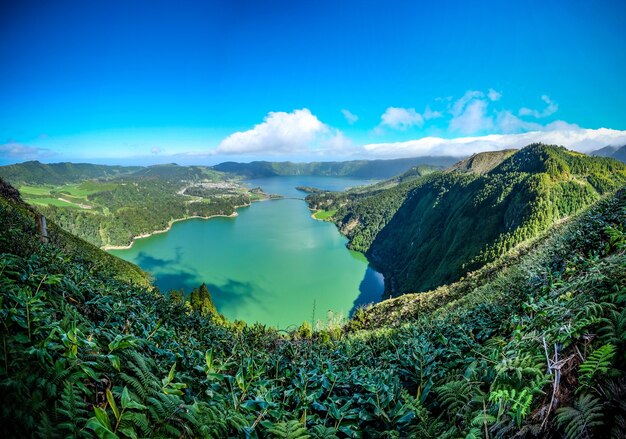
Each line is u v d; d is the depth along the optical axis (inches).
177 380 150.6
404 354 244.8
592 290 161.3
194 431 115.6
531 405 116.0
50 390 95.3
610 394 93.7
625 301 136.6
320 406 167.3
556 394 110.4
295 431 135.6
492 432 115.2
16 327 123.4
